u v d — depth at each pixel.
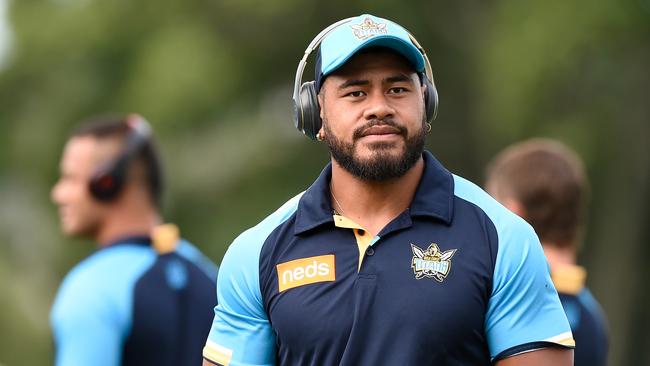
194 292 17.17
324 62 12.43
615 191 60.22
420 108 12.41
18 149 70.88
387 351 11.95
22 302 46.38
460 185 12.59
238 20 65.06
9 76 70.19
